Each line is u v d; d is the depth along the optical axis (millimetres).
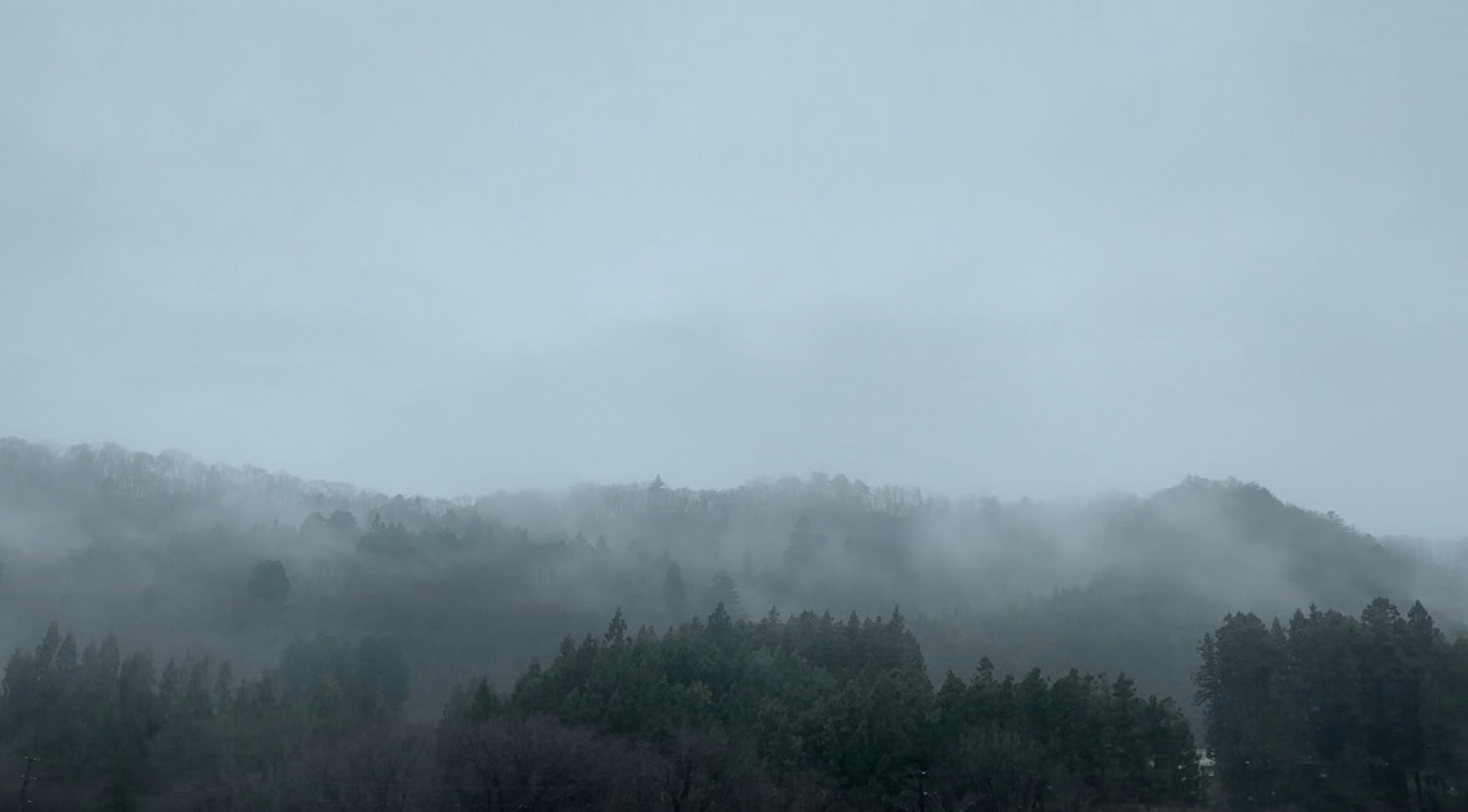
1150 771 94938
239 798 92312
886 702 99625
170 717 104875
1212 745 104688
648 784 91500
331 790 90312
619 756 93625
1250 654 103250
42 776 96188
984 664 110438
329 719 106688
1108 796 93812
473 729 95625
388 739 98125
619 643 114000
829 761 98438
